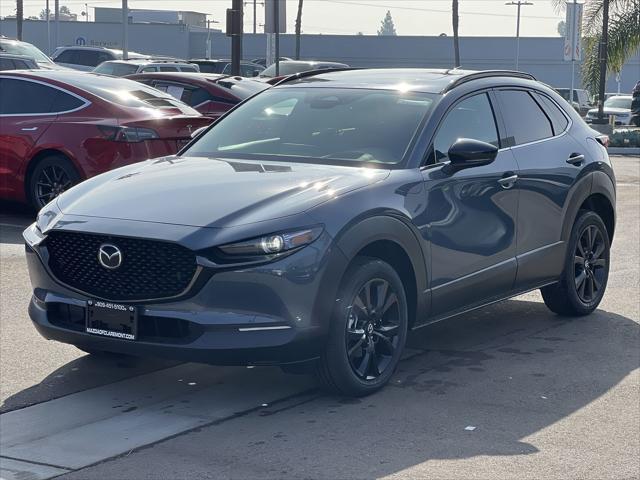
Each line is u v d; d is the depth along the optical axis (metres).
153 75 15.51
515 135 7.50
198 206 5.83
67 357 6.98
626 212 14.45
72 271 5.96
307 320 5.68
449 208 6.64
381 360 6.27
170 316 5.62
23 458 5.22
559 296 8.10
